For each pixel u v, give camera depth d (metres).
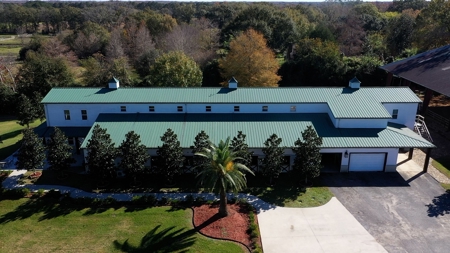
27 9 132.88
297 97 37.72
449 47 51.28
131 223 25.94
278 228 25.38
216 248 23.16
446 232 24.77
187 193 30.06
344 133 33.88
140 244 23.64
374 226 25.53
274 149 29.98
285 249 23.25
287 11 95.31
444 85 40.53
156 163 30.78
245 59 55.31
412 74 47.47
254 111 37.41
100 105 37.16
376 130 34.34
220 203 26.31
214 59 69.75
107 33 87.38
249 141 32.84
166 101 36.91
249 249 23.14
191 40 74.62
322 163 34.91
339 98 37.50
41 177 32.75
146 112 37.34
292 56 75.25
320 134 33.72
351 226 25.53
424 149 38.22
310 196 29.44
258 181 31.84
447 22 61.19
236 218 26.33
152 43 80.62
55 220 26.44
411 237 24.30
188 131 34.28
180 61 54.12
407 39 72.88
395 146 32.03
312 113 37.22
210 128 34.75
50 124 38.19
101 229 25.30
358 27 79.50
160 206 28.14
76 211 27.55
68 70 61.75
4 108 57.81
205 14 114.50
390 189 30.39
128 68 68.25
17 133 45.97
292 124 35.31
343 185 31.16
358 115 34.41
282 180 32.06
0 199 29.20
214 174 24.77
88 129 37.72
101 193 30.11
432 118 46.41
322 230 25.12
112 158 30.22
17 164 32.56
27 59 69.81
